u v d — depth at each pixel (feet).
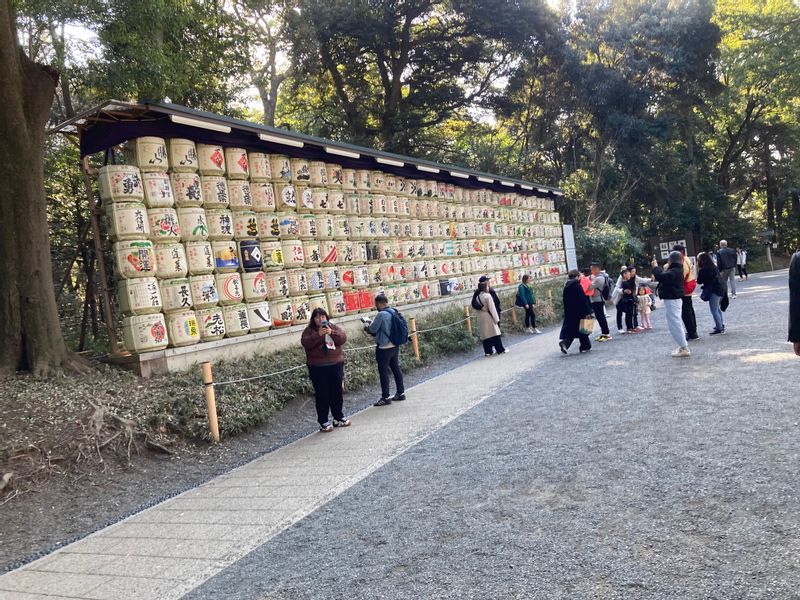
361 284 44.45
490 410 25.22
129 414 24.50
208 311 32.40
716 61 117.08
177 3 42.73
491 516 14.11
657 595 9.79
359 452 22.25
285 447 25.26
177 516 18.19
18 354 27.81
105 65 40.19
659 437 17.92
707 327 40.19
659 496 13.69
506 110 104.42
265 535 15.44
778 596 9.25
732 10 107.34
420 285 51.93
